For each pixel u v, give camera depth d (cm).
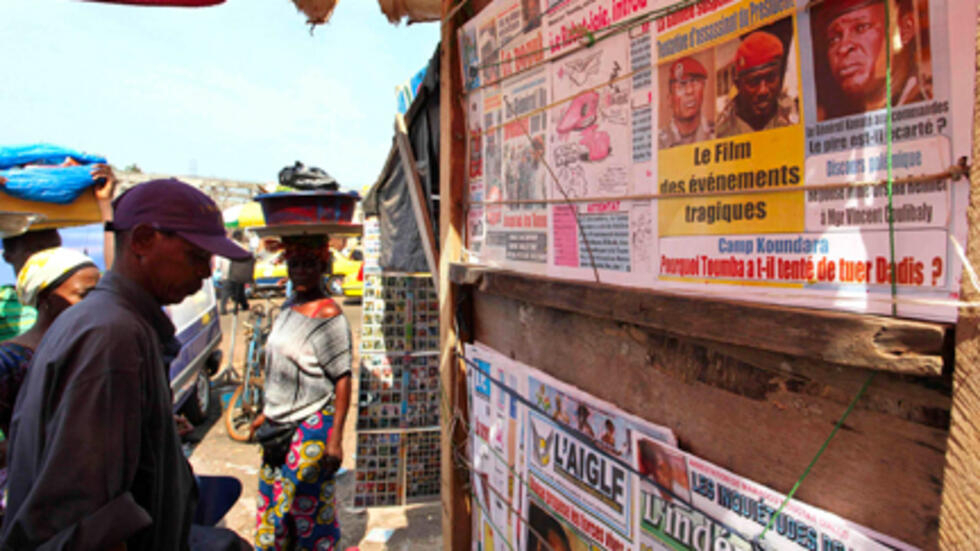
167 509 141
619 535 120
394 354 424
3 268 378
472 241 189
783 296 82
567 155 133
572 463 136
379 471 425
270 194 280
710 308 90
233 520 399
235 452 524
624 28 111
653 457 110
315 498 276
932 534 68
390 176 381
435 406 429
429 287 429
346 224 291
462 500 207
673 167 101
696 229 97
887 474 73
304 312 281
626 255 115
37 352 130
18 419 127
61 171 203
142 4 159
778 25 81
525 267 155
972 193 58
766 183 84
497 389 174
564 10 130
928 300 64
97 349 121
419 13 237
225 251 146
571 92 130
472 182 187
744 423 94
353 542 376
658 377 113
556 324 150
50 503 111
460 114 191
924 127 64
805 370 83
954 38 61
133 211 141
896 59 67
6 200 192
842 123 73
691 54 96
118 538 115
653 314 102
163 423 137
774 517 85
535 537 153
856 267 72
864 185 71
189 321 557
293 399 273
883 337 66
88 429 116
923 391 68
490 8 164
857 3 70
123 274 141
